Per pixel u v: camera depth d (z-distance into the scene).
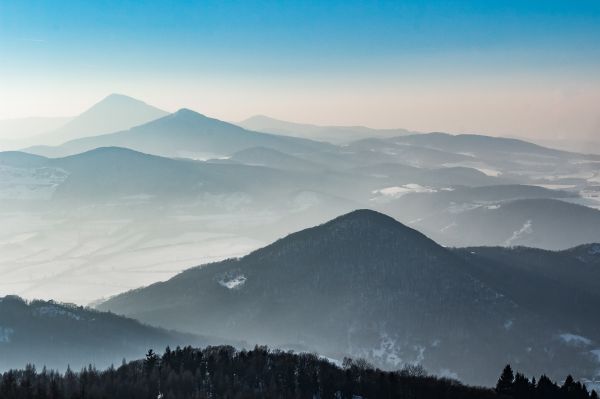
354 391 175.75
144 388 163.50
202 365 183.88
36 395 158.25
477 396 181.75
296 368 185.50
